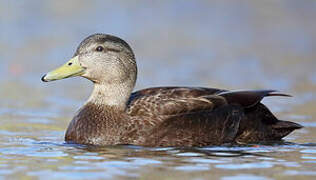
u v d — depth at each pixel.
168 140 12.70
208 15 31.16
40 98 18.91
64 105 18.09
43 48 25.42
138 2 32.06
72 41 26.50
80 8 30.67
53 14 29.69
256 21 30.38
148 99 13.20
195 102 13.11
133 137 12.76
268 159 11.59
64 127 15.15
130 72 13.65
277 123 13.82
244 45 27.16
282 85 20.73
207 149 12.46
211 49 26.41
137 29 28.91
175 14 31.06
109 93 13.44
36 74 22.33
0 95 19.11
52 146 12.67
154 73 22.41
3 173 10.45
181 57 25.05
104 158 11.49
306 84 20.91
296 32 28.78
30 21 28.55
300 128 13.75
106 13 30.38
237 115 13.30
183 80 21.31
